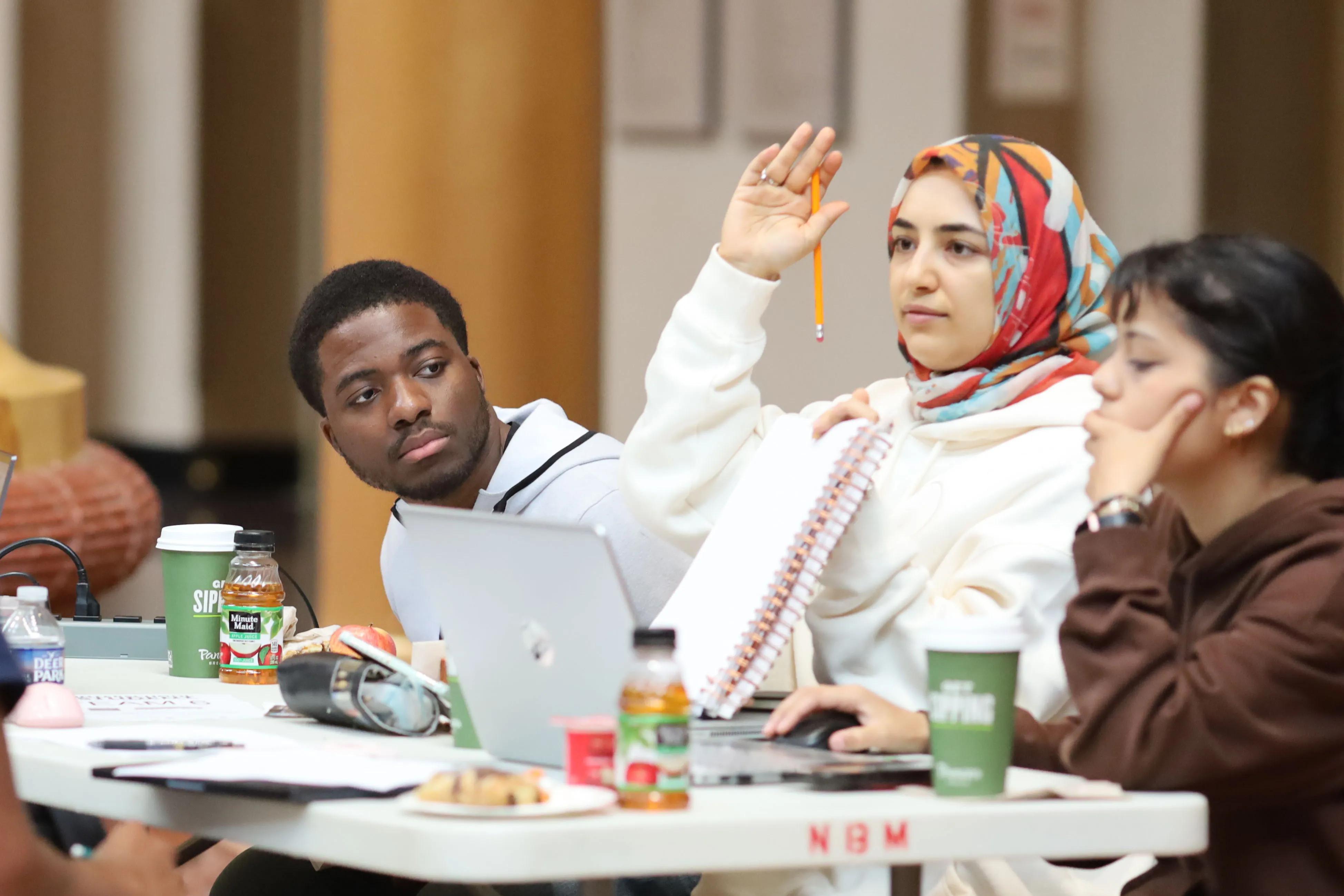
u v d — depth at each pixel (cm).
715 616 452
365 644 461
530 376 1188
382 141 1174
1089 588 387
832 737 398
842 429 469
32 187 2525
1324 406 407
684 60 1892
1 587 1025
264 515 2280
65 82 2533
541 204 1184
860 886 485
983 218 570
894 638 486
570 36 1188
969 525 544
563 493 619
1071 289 585
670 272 1909
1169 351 402
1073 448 542
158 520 1184
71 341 2561
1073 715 467
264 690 551
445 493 624
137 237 2589
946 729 347
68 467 1103
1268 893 403
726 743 405
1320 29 1856
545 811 312
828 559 470
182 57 2580
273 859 523
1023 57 1878
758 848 316
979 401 569
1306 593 383
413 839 301
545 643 377
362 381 607
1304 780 389
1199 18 1864
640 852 307
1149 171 1878
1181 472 412
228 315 2633
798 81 1891
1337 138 1841
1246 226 1869
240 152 2619
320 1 2533
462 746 422
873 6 1883
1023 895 488
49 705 448
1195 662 384
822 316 571
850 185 1891
